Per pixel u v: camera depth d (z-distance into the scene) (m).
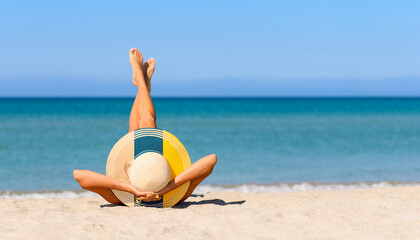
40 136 18.78
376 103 90.94
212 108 60.66
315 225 4.32
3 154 13.56
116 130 21.97
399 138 18.55
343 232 4.10
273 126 25.62
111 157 4.90
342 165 11.51
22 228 4.12
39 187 8.61
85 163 11.91
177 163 5.02
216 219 4.44
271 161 12.25
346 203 5.46
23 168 11.07
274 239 3.88
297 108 60.91
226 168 11.03
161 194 4.89
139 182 4.76
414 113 44.25
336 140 17.89
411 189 6.79
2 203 5.49
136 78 6.09
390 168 10.97
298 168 11.03
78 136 18.91
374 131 22.06
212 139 18.12
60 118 32.59
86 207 5.21
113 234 3.95
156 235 3.95
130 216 4.55
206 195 6.29
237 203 5.53
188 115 39.62
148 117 5.43
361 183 8.89
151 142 4.95
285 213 4.76
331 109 57.50
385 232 4.09
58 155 13.39
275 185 8.73
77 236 3.88
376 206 5.24
